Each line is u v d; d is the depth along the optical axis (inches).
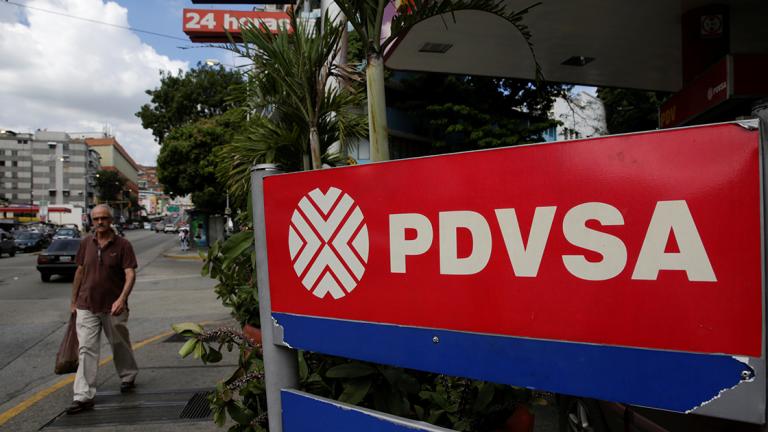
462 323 53.8
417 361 57.1
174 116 1284.4
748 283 40.2
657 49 284.0
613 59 301.3
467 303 53.6
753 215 40.1
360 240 62.2
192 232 1321.4
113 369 240.4
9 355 272.4
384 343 59.8
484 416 92.7
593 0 221.6
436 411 86.8
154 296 491.5
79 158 5054.1
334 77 131.0
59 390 209.3
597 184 46.4
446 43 277.1
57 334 323.0
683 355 42.5
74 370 187.8
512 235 50.9
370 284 61.2
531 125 555.5
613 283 45.6
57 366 185.2
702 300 41.9
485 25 251.9
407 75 570.9
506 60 306.8
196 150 1094.4
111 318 195.8
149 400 193.5
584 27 253.4
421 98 574.2
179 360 252.4
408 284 57.9
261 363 95.9
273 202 72.1
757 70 189.9
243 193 144.8
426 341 56.6
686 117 227.5
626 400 44.8
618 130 637.9
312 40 111.0
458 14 236.5
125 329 200.5
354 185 62.6
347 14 86.4
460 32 261.3
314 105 117.6
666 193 43.3
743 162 40.5
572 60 304.2
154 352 269.3
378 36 88.1
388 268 59.6
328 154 147.0
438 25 250.5
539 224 49.4
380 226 60.3
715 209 41.4
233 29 940.0
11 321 367.9
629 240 44.9
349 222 63.0
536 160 49.6
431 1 108.2
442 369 55.2
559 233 48.3
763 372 39.5
